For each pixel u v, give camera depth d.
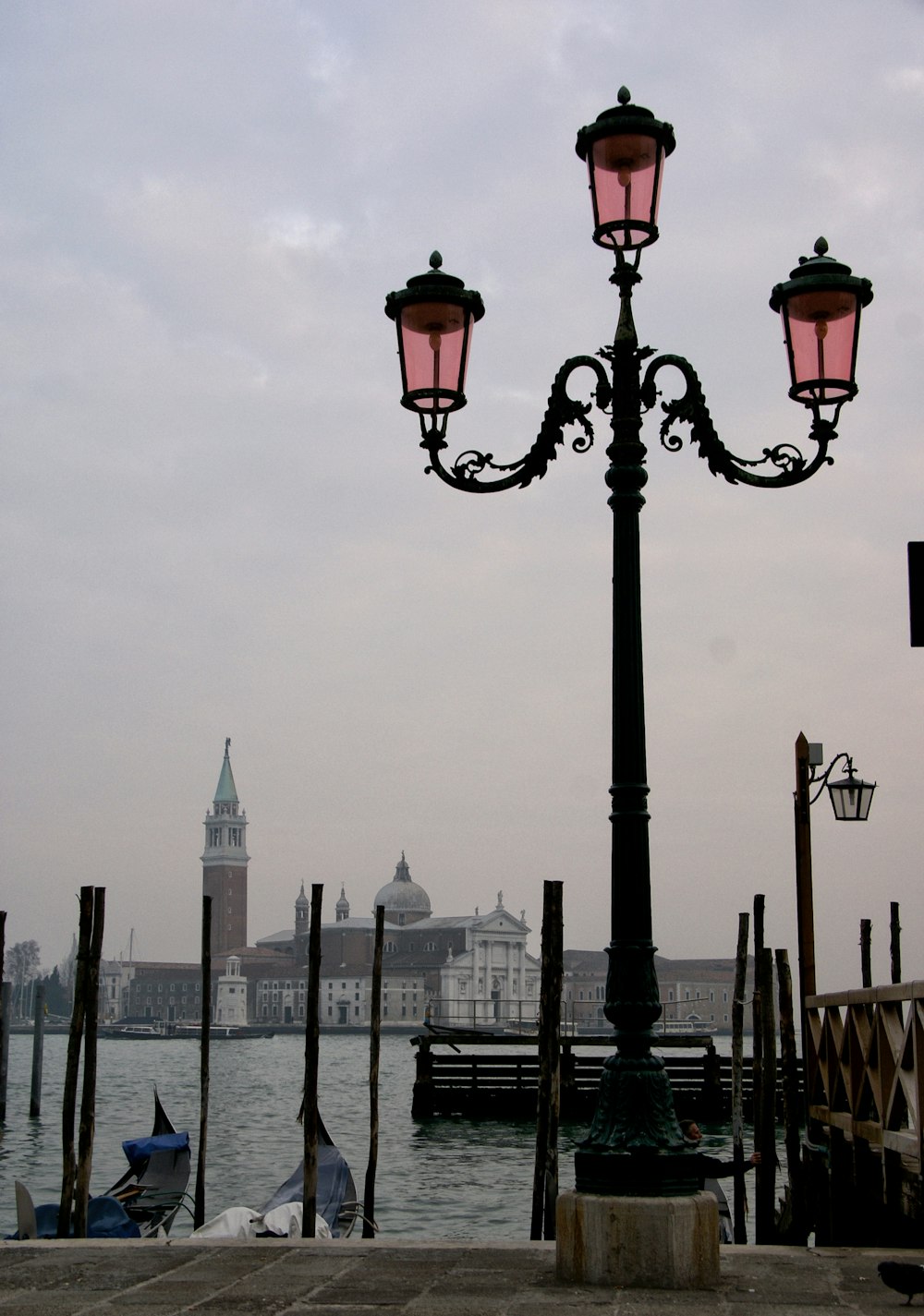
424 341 9.89
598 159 9.73
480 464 10.00
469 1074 50.91
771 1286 9.04
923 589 9.52
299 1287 9.12
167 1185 26.12
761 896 21.02
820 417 10.06
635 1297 8.66
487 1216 29.72
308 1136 20.58
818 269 10.02
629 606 9.78
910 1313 8.13
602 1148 9.26
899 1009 12.13
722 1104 49.56
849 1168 15.04
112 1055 148.25
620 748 9.66
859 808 20.50
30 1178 35.84
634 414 9.93
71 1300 8.78
